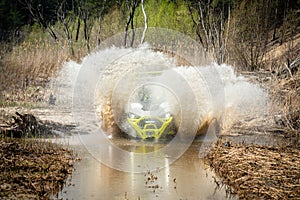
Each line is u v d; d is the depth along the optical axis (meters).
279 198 7.85
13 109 17.47
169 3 28.67
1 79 22.31
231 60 23.69
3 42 31.50
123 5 29.39
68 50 26.39
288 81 18.36
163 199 7.90
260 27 26.62
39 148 11.09
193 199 7.92
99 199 7.83
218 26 26.50
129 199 7.88
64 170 9.37
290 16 29.84
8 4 37.28
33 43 29.61
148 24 27.91
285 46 25.42
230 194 8.21
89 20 30.03
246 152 11.09
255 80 18.94
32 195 7.74
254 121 15.34
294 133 14.04
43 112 17.03
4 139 11.77
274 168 9.68
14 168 9.14
